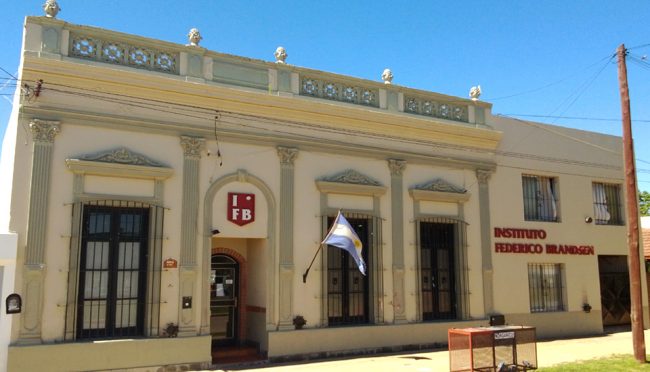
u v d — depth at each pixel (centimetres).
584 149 2011
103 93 1241
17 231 1130
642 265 2069
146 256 1265
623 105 1432
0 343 1093
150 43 1316
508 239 1770
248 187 1386
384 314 1517
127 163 1241
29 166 1154
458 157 1719
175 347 1237
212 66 1384
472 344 1028
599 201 2042
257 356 1377
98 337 1194
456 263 1677
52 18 1214
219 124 1363
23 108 1157
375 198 1555
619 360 1325
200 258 1302
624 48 1458
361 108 1549
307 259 1434
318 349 1405
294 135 1457
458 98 1748
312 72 1514
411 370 1238
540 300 1831
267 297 1371
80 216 1188
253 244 1462
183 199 1299
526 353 1073
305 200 1453
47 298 1140
